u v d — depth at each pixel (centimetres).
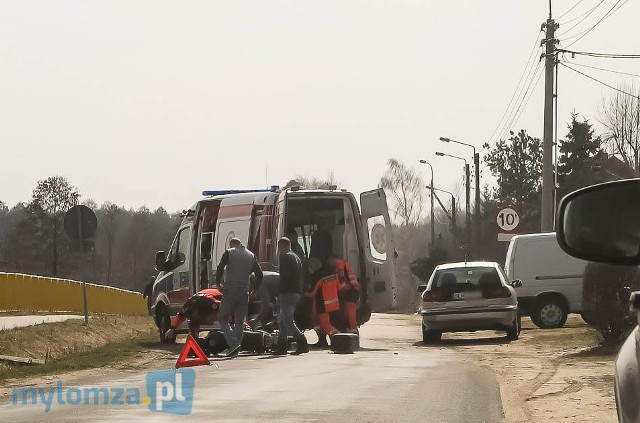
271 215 3978
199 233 4238
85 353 3562
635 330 695
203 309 3606
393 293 4134
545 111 5562
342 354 3431
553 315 5003
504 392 2245
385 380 2458
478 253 9775
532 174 16025
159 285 4403
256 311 3794
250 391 2206
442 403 2002
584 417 1823
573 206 634
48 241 15812
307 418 1767
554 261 5006
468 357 3334
